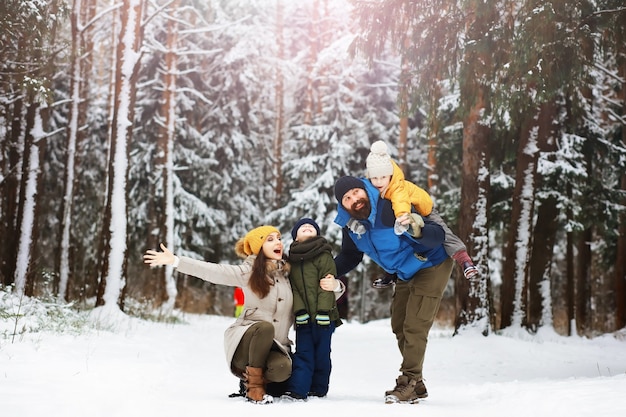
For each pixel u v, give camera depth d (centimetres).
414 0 1190
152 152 2642
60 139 2666
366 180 521
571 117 1702
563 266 3503
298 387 506
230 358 499
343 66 2798
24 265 1525
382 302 3312
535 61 988
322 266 525
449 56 1166
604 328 2514
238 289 1955
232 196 2927
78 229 2761
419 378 535
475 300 1423
